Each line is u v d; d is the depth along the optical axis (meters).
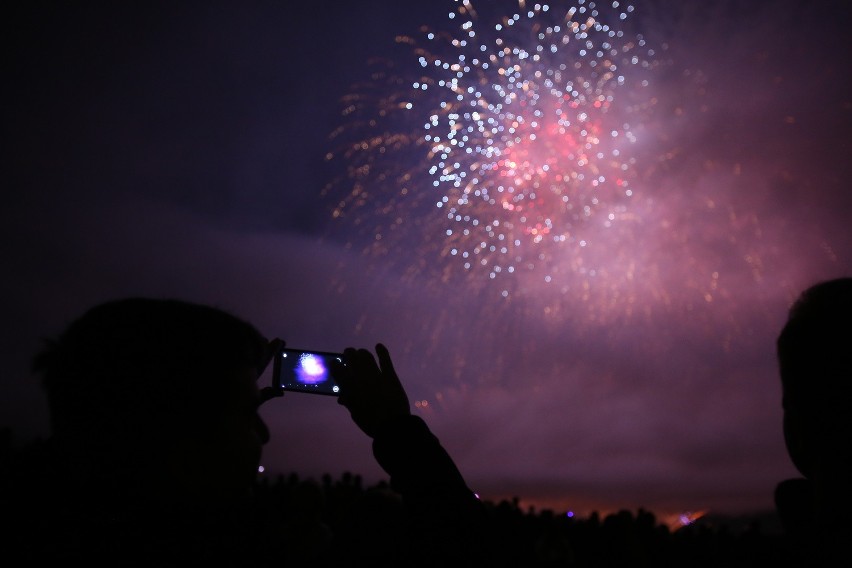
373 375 1.44
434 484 1.30
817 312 1.11
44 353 1.20
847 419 1.05
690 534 10.79
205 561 1.08
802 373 1.10
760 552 1.44
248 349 1.23
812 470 1.10
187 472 1.12
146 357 1.14
